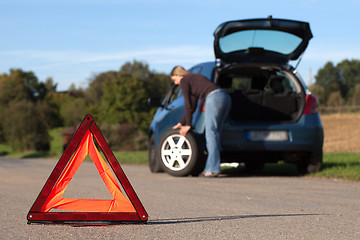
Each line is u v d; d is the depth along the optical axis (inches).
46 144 3102.9
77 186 277.9
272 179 310.5
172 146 324.2
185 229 144.9
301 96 320.8
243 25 323.3
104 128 2534.5
